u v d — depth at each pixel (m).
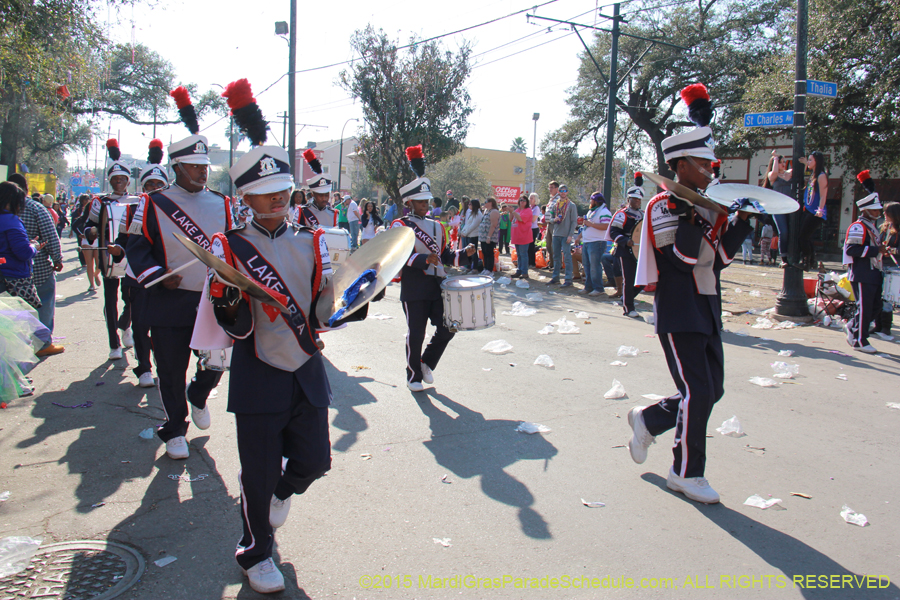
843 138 20.30
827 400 5.75
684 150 3.80
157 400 5.71
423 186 5.86
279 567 3.08
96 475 4.12
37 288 7.17
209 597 2.84
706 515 3.62
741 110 25.41
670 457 4.45
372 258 3.15
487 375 6.54
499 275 15.03
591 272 12.02
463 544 3.30
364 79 19.12
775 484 4.02
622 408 5.49
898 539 3.36
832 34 18.61
